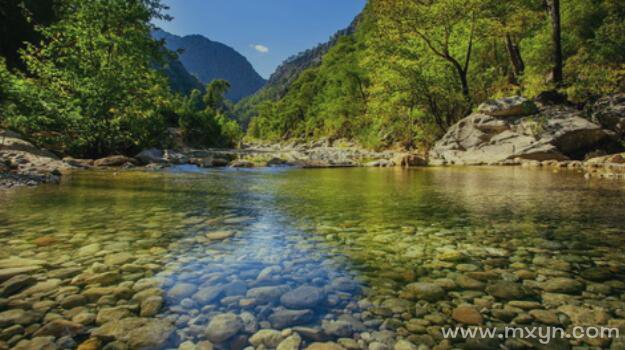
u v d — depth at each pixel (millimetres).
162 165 12547
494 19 19047
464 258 2596
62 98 12602
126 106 14148
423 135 23734
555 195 5719
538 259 2570
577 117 14531
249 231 3375
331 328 1601
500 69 23812
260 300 1881
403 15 19781
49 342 1461
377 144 31422
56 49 13898
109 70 13625
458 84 21797
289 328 1598
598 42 17125
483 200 5289
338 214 4234
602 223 3693
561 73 17016
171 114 37375
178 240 3023
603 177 8555
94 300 1848
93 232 3256
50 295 1900
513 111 15953
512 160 13898
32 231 3252
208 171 11195
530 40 22078
